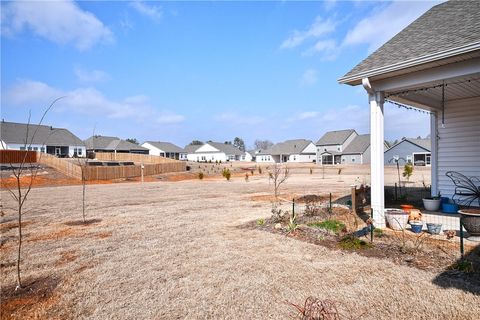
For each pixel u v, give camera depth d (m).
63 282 4.52
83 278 4.66
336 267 4.71
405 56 6.21
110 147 60.75
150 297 3.97
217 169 40.53
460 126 9.16
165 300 3.88
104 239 6.96
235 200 13.47
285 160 75.62
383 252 5.26
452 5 8.24
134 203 12.91
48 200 14.12
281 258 5.24
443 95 8.14
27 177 23.69
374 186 6.90
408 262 4.76
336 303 3.61
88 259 5.55
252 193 16.33
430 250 5.17
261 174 35.94
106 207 11.83
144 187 20.84
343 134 62.62
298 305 3.61
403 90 6.91
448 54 5.38
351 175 31.45
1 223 9.00
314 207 9.55
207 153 85.12
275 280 4.34
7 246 6.51
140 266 5.11
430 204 8.48
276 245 6.04
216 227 7.94
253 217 9.17
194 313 3.55
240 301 3.78
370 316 3.32
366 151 57.97
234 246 6.09
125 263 5.28
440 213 8.05
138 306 3.75
